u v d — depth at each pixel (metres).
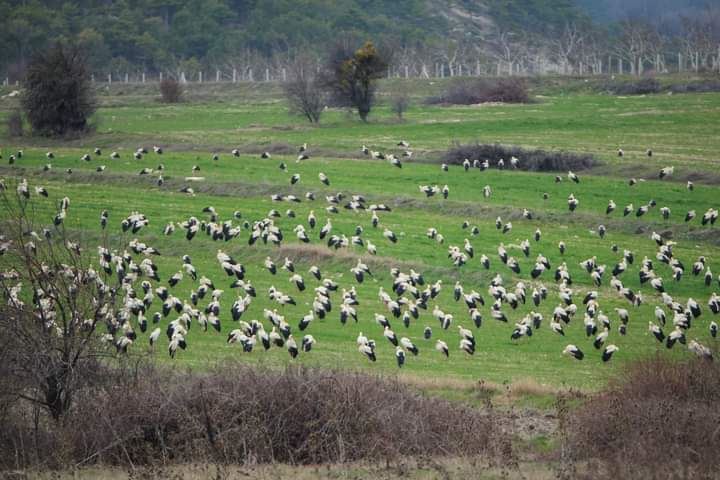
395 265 199.38
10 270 116.44
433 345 157.00
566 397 117.19
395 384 104.94
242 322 156.75
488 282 192.00
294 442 96.62
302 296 185.12
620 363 145.62
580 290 190.25
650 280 190.12
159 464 90.12
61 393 97.50
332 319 171.00
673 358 125.12
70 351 97.38
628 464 83.94
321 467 89.62
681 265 194.25
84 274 101.62
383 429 95.94
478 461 90.00
